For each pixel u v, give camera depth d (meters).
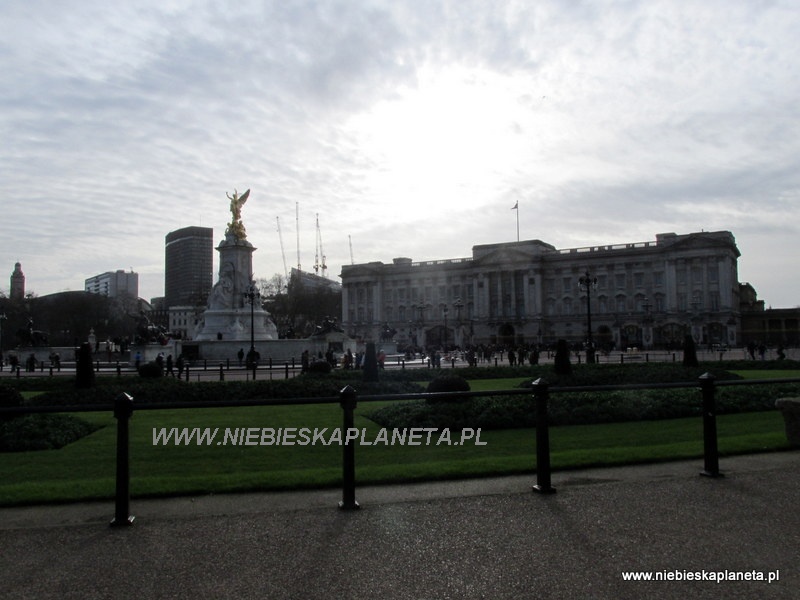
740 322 145.75
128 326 178.00
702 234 140.12
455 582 7.00
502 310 161.75
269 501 10.56
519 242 165.12
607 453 13.85
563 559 7.62
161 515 9.79
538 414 10.84
